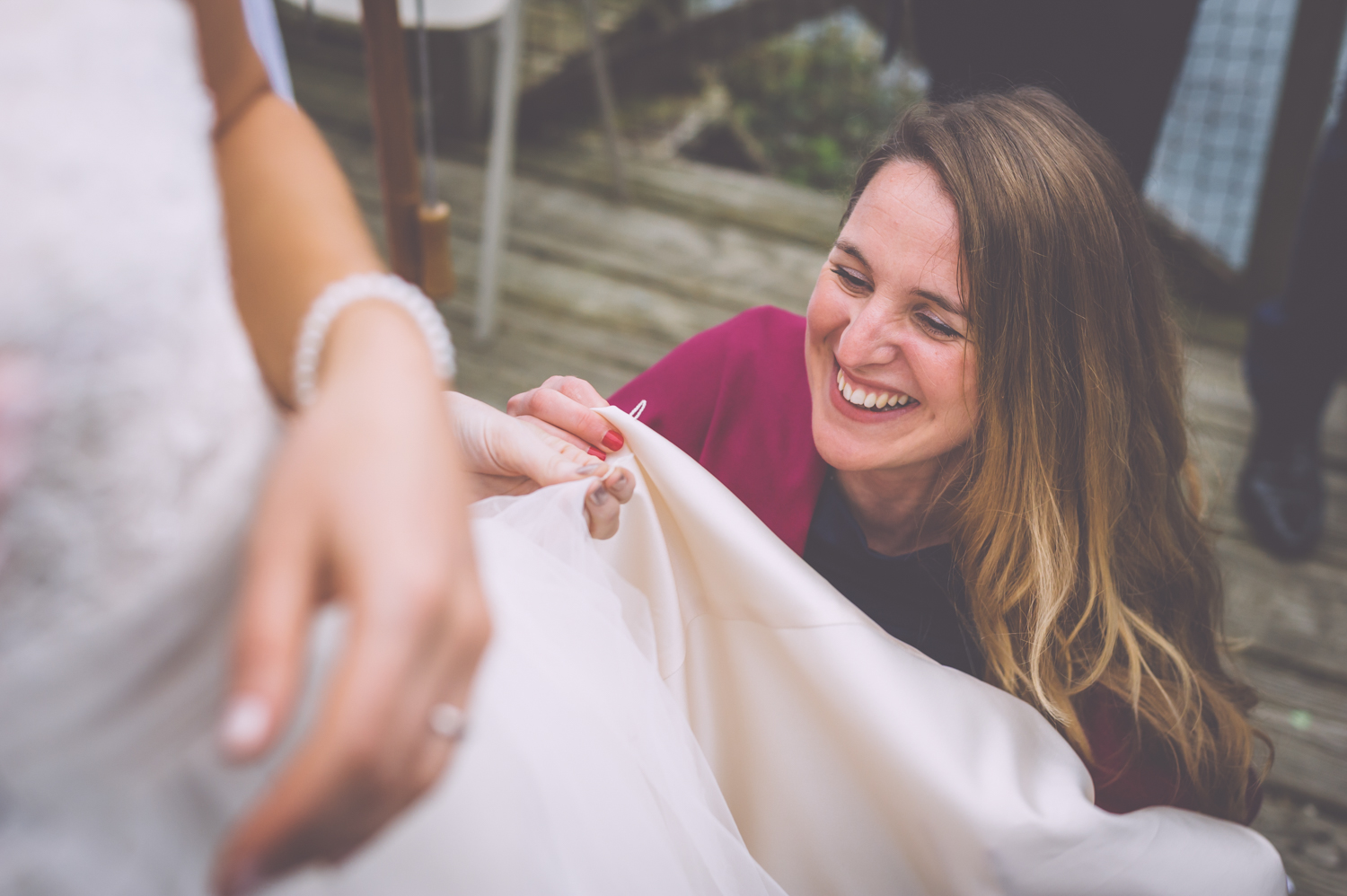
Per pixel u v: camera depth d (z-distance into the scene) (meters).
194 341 0.44
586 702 0.70
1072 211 0.89
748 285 2.74
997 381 0.91
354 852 0.38
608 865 0.66
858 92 3.94
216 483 0.47
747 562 0.88
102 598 0.44
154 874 0.50
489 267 2.39
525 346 2.47
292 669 0.35
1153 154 1.77
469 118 3.14
